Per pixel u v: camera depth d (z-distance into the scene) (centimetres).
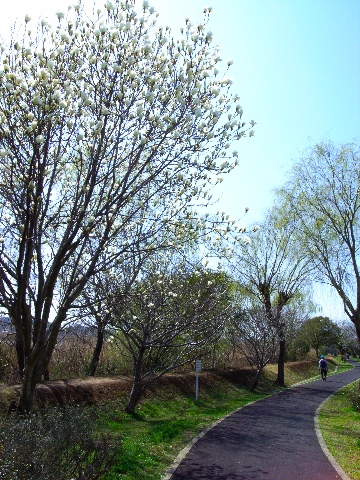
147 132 805
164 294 1228
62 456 514
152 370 1451
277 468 872
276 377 2970
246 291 2598
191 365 2438
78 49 769
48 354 768
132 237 912
